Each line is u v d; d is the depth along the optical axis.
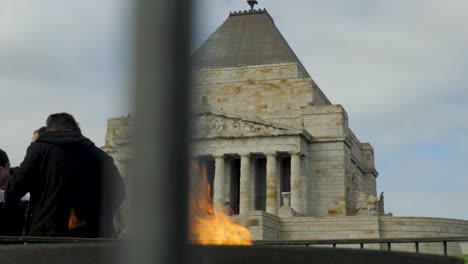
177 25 2.18
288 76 101.00
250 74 102.50
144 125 2.16
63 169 9.64
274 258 4.81
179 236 2.17
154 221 2.14
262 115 98.81
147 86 2.16
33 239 6.77
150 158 2.15
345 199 90.25
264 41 109.62
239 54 108.06
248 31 113.00
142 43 2.17
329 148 92.19
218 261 4.53
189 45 2.21
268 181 87.62
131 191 2.17
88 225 9.66
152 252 2.13
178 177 2.18
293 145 88.12
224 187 90.06
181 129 2.19
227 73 103.44
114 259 2.29
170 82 2.18
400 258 4.95
